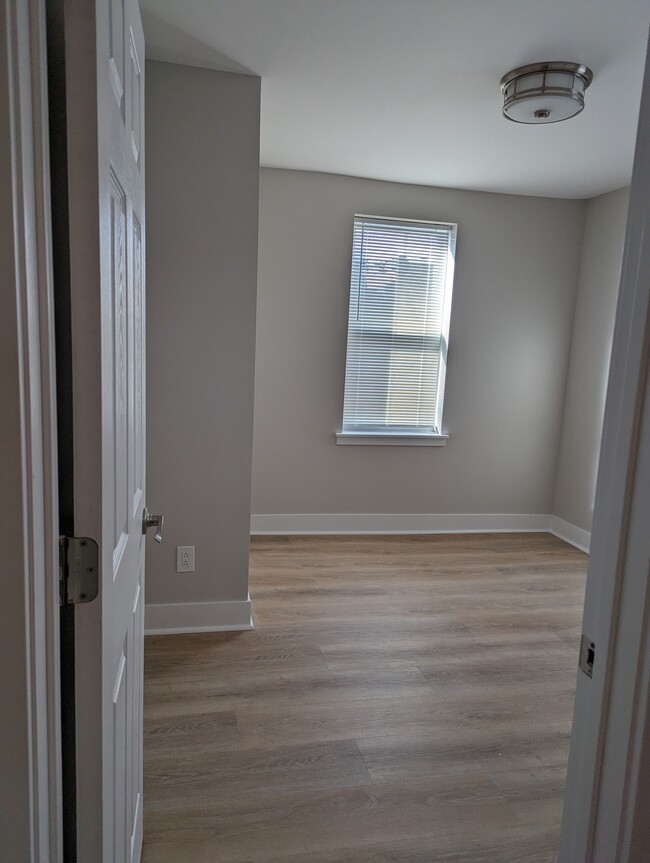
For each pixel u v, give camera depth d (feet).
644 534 2.09
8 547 1.98
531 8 5.97
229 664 7.77
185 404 8.09
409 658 8.17
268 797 5.51
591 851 2.39
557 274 13.58
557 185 12.19
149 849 4.88
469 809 5.48
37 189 1.95
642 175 2.12
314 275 12.48
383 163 11.27
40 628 2.12
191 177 7.65
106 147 2.41
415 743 6.38
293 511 13.26
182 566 8.46
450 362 13.41
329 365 12.87
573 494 13.73
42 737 2.17
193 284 7.86
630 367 2.14
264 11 6.19
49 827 2.26
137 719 4.30
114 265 2.78
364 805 5.47
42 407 2.07
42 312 2.02
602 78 7.35
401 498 13.70
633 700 2.15
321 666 7.84
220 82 7.55
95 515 2.40
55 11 2.17
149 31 6.64
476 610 9.82
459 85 7.77
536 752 6.32
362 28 6.47
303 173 12.12
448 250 13.15
